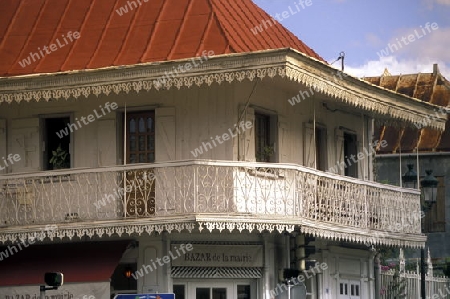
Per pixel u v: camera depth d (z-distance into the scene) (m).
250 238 31.88
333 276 34.97
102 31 32.78
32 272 31.75
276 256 32.34
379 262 38.66
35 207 31.53
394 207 34.78
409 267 45.84
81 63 31.91
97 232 30.64
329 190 31.97
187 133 31.81
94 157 32.56
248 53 29.39
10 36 33.47
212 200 29.80
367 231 33.38
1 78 31.39
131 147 32.34
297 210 30.62
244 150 31.67
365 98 33.16
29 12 34.09
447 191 50.78
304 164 34.00
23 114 33.25
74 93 30.97
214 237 31.58
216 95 31.67
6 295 31.81
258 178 30.27
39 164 33.00
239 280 31.95
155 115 32.06
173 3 32.81
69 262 31.59
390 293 40.56
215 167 29.89
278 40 34.59
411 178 36.22
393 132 51.28
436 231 50.94
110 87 30.62
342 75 31.61
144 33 32.22
